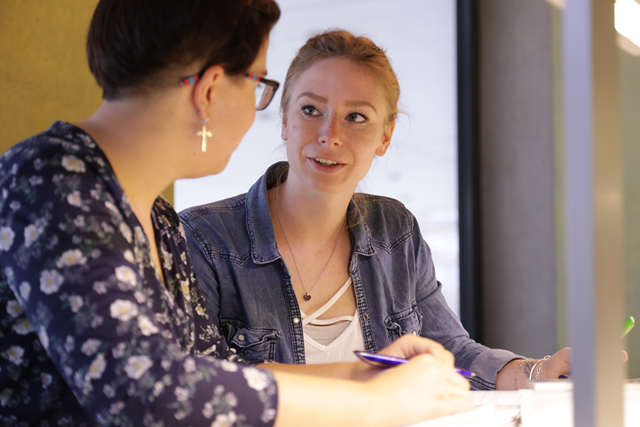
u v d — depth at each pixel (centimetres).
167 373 61
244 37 81
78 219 67
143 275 79
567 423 82
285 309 138
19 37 151
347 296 143
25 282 64
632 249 285
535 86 312
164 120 80
